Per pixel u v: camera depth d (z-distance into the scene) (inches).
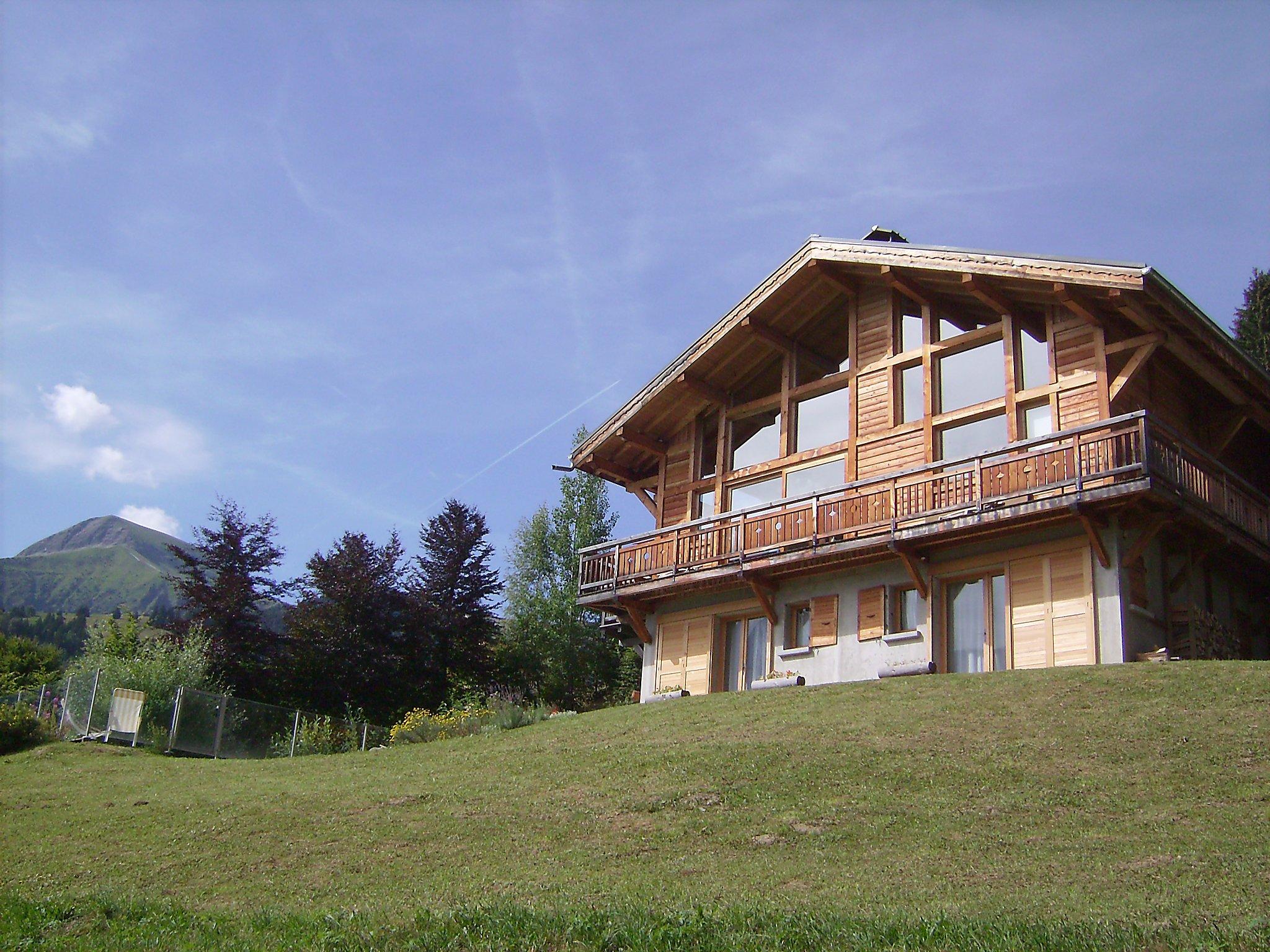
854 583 963.3
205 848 593.3
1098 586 812.0
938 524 871.1
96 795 765.3
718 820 552.4
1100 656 798.5
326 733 1192.2
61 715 1158.3
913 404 978.7
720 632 1066.1
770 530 998.4
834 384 1039.6
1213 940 338.0
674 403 1158.3
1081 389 867.4
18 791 802.8
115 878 550.9
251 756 1154.7
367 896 488.4
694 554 1053.8
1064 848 463.2
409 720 1133.7
